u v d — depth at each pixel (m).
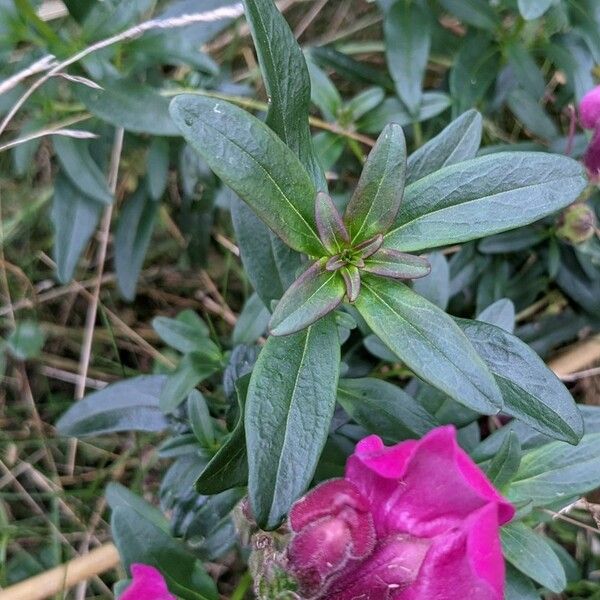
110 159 0.29
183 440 0.22
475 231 0.16
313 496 0.15
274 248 0.19
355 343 0.26
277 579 0.15
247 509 0.18
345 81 0.34
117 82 0.23
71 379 0.31
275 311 0.15
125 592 0.15
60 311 0.32
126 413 0.23
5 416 0.30
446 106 0.26
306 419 0.15
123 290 0.28
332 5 0.34
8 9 0.23
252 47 0.33
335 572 0.14
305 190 0.15
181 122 0.14
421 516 0.14
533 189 0.15
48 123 0.25
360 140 0.27
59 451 0.30
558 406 0.17
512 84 0.27
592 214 0.24
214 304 0.32
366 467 0.15
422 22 0.26
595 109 0.22
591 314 0.28
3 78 0.24
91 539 0.28
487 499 0.13
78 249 0.25
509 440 0.17
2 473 0.29
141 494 0.28
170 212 0.32
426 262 0.15
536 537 0.18
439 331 0.15
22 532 0.28
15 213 0.31
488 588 0.12
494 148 0.26
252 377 0.15
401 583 0.14
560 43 0.27
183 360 0.22
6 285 0.31
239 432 0.17
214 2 0.25
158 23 0.22
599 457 0.18
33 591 0.26
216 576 0.28
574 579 0.26
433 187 0.16
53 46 0.23
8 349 0.31
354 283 0.15
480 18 0.26
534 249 0.27
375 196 0.15
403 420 0.19
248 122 0.14
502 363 0.17
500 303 0.22
